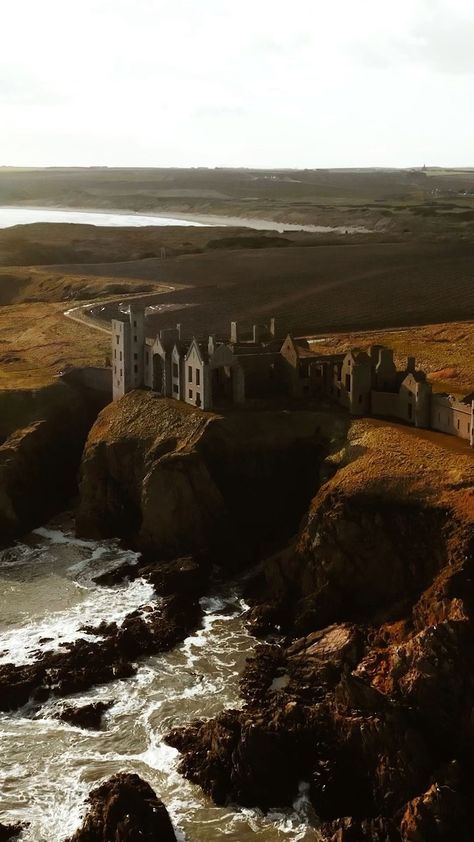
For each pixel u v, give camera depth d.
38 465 131.75
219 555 110.94
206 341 131.88
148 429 121.25
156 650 91.62
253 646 92.62
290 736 72.81
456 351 165.62
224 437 115.06
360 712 72.56
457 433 106.06
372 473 98.44
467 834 63.53
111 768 74.12
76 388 146.12
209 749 74.44
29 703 83.06
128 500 121.06
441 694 71.88
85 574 109.56
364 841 65.62
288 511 114.56
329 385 123.56
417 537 90.81
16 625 96.56
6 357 167.62
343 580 94.12
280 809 69.88
